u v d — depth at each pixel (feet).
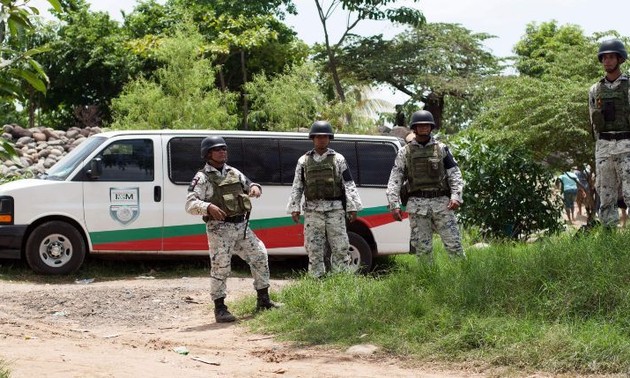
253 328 29.07
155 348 25.63
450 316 25.17
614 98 30.66
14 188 42.57
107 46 128.16
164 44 90.07
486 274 26.91
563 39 162.71
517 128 62.28
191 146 44.55
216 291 30.99
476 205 57.93
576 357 21.35
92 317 32.45
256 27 125.29
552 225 58.44
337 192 34.99
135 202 43.55
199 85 88.48
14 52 12.08
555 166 64.80
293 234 45.32
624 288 24.25
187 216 44.04
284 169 45.57
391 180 33.35
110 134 44.19
